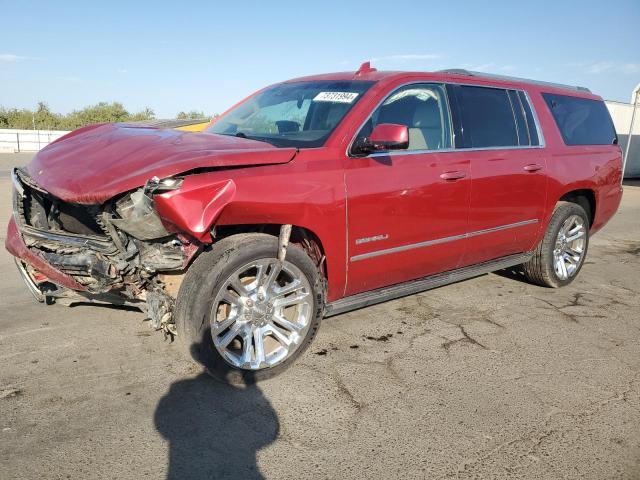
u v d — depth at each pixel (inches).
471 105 179.0
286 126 159.5
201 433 110.0
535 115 201.9
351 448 107.1
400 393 129.0
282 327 137.6
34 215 141.3
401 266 158.1
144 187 112.0
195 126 221.9
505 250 194.2
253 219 122.3
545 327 176.1
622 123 858.1
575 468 103.6
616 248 314.0
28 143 1651.1
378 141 136.0
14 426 109.6
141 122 207.3
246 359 128.0
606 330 175.8
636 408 126.5
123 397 122.3
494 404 125.6
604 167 226.4
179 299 120.0
